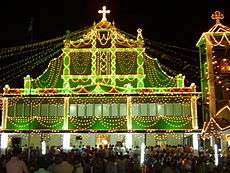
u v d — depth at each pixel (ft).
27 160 73.97
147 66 172.96
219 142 148.46
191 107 164.76
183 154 95.14
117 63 173.06
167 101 165.68
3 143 164.66
